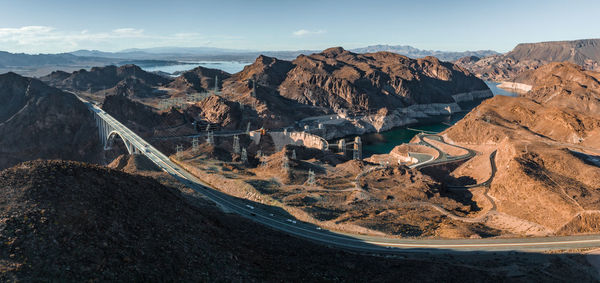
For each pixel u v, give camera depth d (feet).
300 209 350.84
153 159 535.19
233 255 159.33
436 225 335.26
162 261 134.10
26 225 122.31
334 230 315.99
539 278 206.80
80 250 122.21
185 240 154.92
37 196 137.28
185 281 128.77
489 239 289.12
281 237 238.27
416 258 249.14
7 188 138.21
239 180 424.46
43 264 111.75
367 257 227.20
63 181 152.05
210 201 359.87
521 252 260.42
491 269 222.69
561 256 247.29
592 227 290.97
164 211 174.29
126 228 144.05
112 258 124.67
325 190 426.10
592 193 341.62
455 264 231.09
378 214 359.66
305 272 167.73
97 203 149.18
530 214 336.90
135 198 170.60
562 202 323.57
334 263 195.31
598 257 236.84
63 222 129.70
